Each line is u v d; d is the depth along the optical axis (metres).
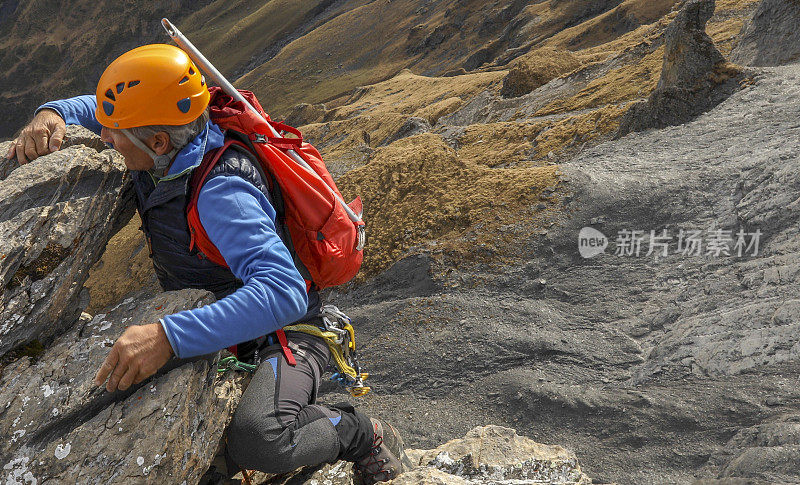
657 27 34.72
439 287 10.96
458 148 23.44
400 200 13.65
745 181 10.41
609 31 73.44
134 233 23.19
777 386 6.23
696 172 11.38
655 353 7.77
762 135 12.22
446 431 7.82
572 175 12.45
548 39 81.69
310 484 2.58
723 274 8.73
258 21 177.12
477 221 12.18
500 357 8.83
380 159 15.46
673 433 6.31
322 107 77.38
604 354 8.23
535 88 32.84
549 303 9.73
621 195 11.34
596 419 7.03
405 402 8.65
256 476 2.63
